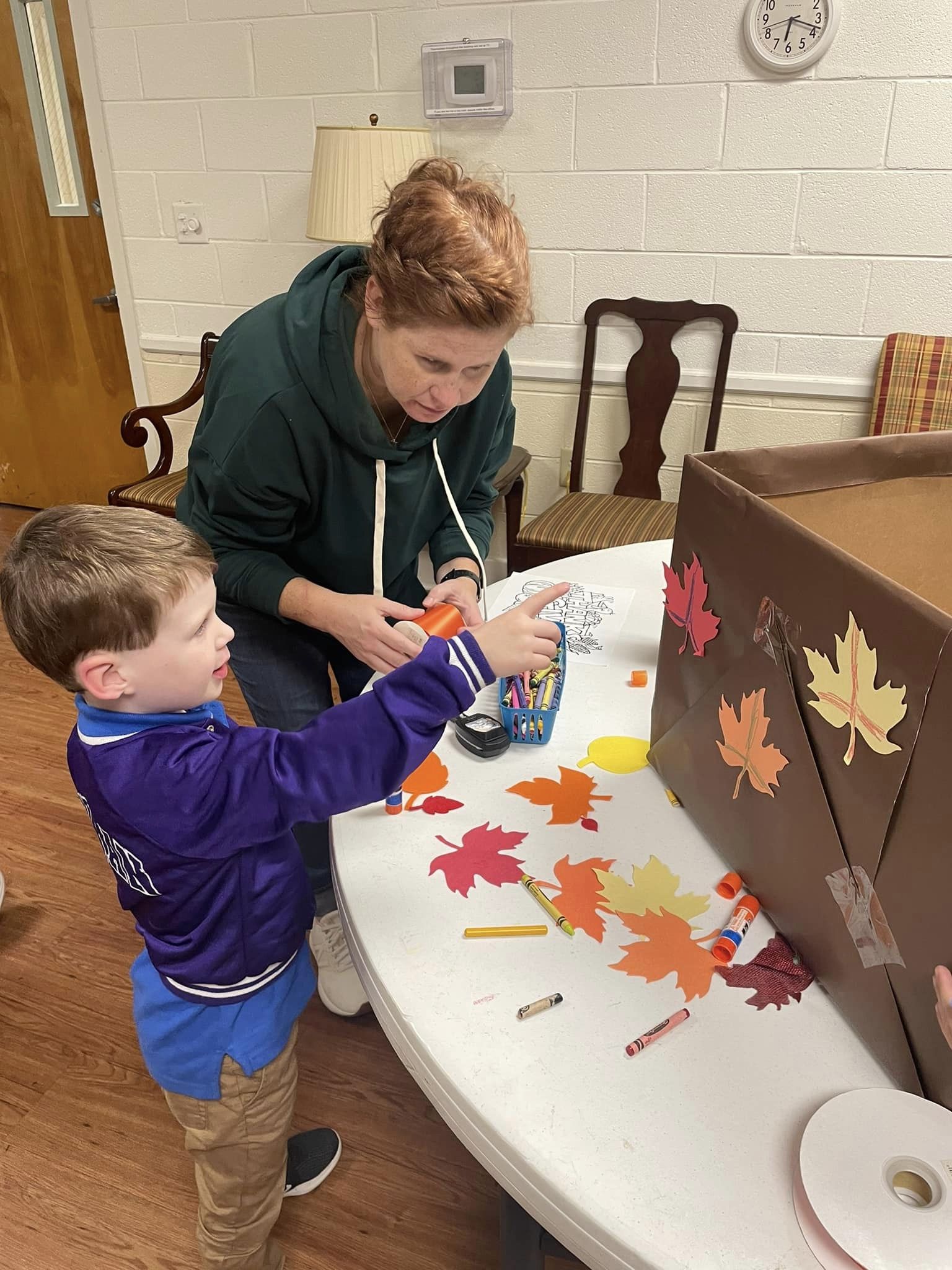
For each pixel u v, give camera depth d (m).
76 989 1.57
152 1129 1.33
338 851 0.82
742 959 0.70
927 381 2.28
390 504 1.20
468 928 0.73
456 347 0.87
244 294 2.92
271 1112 0.93
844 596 0.58
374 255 0.88
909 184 2.21
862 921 0.61
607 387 2.65
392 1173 1.27
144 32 2.65
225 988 0.85
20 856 1.87
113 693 0.70
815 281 2.36
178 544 0.71
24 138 3.01
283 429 1.06
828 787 0.63
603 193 2.43
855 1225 0.49
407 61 2.46
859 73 2.14
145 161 2.83
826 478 0.81
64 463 3.60
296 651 1.29
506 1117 0.57
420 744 0.71
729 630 0.75
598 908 0.75
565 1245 0.56
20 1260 1.17
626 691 1.08
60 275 3.21
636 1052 0.62
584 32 2.29
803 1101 0.59
